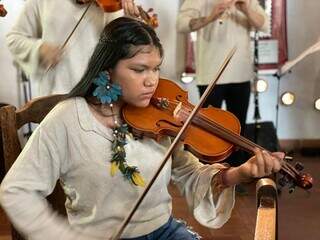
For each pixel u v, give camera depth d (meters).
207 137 1.32
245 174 1.15
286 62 3.32
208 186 1.22
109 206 1.13
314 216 2.58
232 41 2.81
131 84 1.12
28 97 3.32
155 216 1.19
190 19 2.83
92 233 1.14
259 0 3.29
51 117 1.11
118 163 1.11
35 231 1.06
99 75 1.13
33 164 1.08
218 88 2.86
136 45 1.09
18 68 3.28
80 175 1.12
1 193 1.06
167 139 1.26
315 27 3.43
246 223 2.51
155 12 3.33
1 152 2.13
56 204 1.31
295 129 3.61
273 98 3.54
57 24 2.02
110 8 2.04
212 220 1.25
